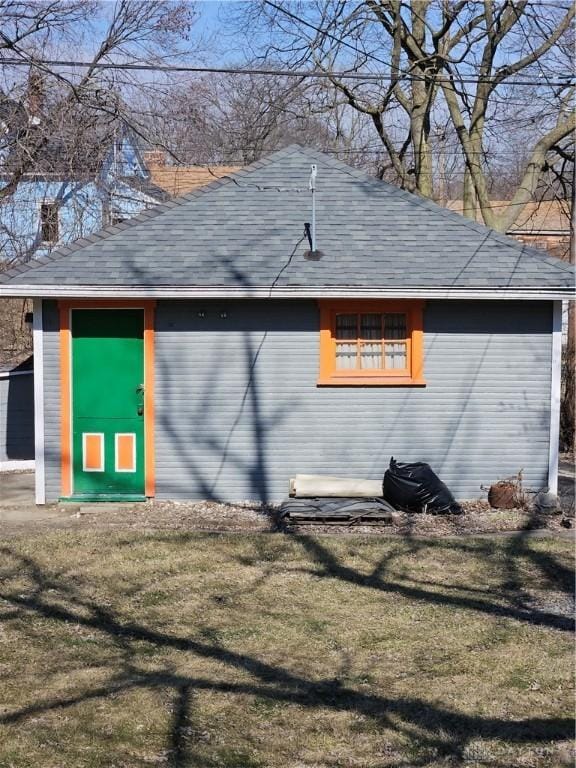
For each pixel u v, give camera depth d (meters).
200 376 11.55
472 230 12.23
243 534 10.07
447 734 5.46
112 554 9.23
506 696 6.05
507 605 7.93
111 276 11.11
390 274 11.38
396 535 10.17
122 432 11.62
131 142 22.83
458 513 11.23
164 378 11.53
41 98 20.00
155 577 8.54
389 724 5.60
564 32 19.55
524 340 11.77
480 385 11.77
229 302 11.50
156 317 11.48
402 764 5.08
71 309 11.41
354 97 21.03
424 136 21.20
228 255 11.57
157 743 5.26
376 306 11.61
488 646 6.95
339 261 11.55
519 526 10.70
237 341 11.55
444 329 11.72
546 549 9.67
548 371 11.80
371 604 7.91
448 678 6.34
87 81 20.06
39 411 11.44
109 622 7.35
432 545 9.78
